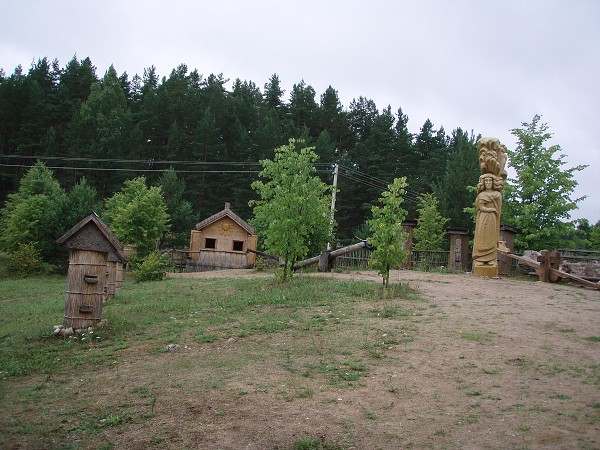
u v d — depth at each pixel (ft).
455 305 41.60
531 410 20.65
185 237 151.02
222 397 23.21
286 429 19.86
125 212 106.01
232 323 38.19
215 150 184.55
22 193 137.80
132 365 29.32
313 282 56.03
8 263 110.01
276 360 28.58
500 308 40.24
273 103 253.65
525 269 72.90
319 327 35.32
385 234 48.67
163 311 44.65
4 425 21.25
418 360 27.50
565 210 97.04
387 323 35.63
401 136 201.05
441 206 157.99
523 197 101.14
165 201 151.64
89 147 174.60
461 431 19.17
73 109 202.28
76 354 32.37
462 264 81.87
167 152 188.55
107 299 53.62
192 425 20.49
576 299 44.96
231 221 113.09
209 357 29.96
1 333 39.81
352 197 181.37
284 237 56.18
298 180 56.24
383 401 22.30
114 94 199.62
